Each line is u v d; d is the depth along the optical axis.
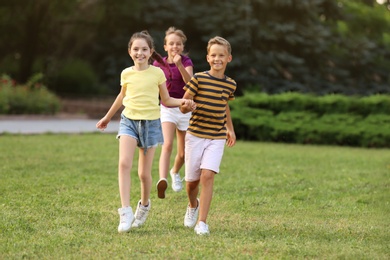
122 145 9.08
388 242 8.66
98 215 10.12
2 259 7.46
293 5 43.94
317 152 21.14
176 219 10.10
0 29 45.84
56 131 25.78
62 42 51.69
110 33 49.56
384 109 25.00
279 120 25.38
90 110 38.44
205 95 9.07
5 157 17.17
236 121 25.69
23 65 46.38
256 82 42.56
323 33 44.03
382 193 13.03
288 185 13.79
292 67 43.62
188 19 45.25
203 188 8.99
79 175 14.38
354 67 47.47
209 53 9.18
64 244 8.19
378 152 21.94
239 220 10.02
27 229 9.05
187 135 9.20
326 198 12.34
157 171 15.34
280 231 9.24
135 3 45.38
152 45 9.36
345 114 25.11
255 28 43.12
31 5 44.28
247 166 16.77
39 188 12.55
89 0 49.84
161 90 9.36
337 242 8.59
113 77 47.09
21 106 32.38
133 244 8.22
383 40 51.44
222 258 7.53
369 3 56.66
